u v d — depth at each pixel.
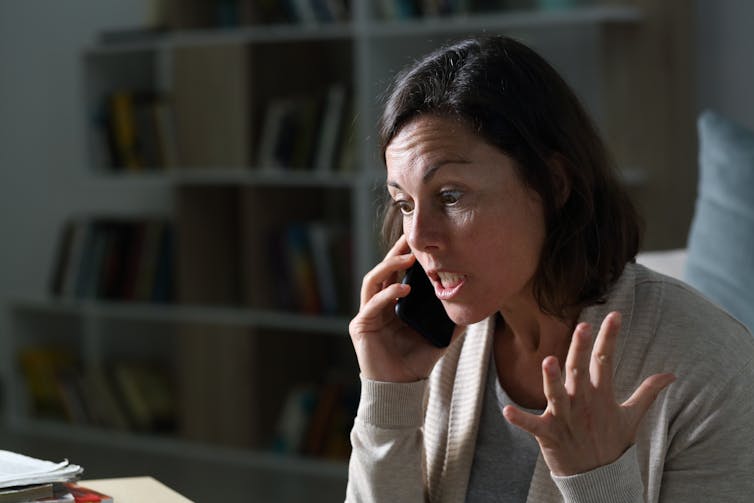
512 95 1.55
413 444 1.80
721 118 2.77
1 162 6.99
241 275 5.81
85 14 6.55
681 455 1.64
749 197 2.60
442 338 1.80
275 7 5.38
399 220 1.89
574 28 4.91
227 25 5.63
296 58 5.50
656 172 4.54
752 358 1.65
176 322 5.67
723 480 1.60
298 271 5.31
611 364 1.40
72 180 6.66
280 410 5.59
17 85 6.89
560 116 1.57
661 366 1.65
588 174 1.58
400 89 1.59
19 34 6.86
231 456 5.50
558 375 1.39
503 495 1.77
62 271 6.20
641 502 1.44
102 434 6.01
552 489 1.69
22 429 6.26
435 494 1.86
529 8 4.97
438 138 1.54
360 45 4.95
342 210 5.61
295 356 5.64
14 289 6.93
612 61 4.61
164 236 5.82
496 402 1.81
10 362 6.39
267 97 5.41
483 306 1.59
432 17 4.87
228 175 5.39
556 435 1.41
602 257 1.63
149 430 5.96
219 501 4.80
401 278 1.87
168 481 5.12
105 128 5.87
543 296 1.62
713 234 2.61
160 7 5.72
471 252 1.55
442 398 1.87
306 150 5.21
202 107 5.46
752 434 1.61
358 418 1.82
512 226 1.56
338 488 4.97
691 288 1.73
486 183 1.54
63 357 6.42
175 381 6.06
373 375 1.81
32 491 1.70
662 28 4.51
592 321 1.68
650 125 4.54
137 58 6.02
